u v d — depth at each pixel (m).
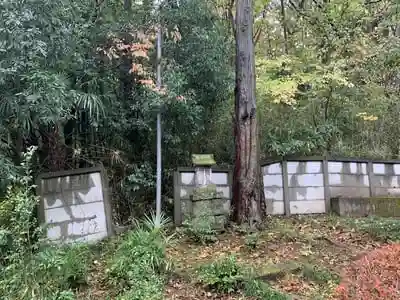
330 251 5.18
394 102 8.59
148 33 5.94
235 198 6.20
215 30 6.72
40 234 4.35
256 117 6.21
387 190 7.41
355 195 7.25
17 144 5.11
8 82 4.25
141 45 5.66
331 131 7.64
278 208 6.98
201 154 6.62
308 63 7.98
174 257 4.86
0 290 3.75
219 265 4.31
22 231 3.95
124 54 5.86
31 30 4.02
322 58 8.26
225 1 7.89
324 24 8.45
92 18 5.86
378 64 7.98
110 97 5.96
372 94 8.15
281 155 7.14
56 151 5.92
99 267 4.68
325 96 7.92
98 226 5.60
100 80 5.78
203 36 6.33
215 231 5.70
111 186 6.36
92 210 5.62
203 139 7.31
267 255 5.01
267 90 7.22
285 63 7.77
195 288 4.17
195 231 5.55
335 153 7.80
